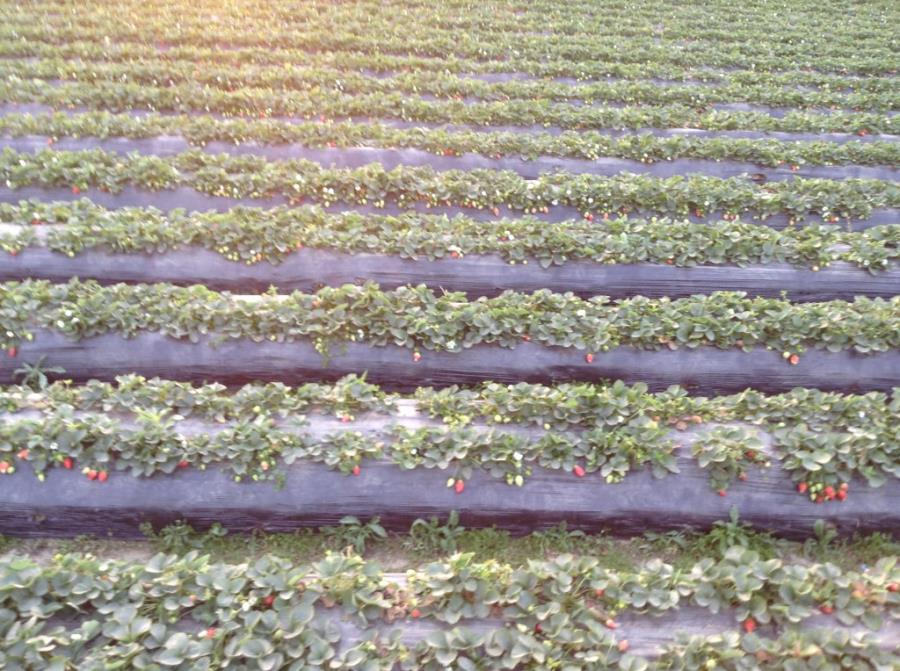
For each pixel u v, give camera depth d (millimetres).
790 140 10367
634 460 5215
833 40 14617
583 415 5441
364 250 7059
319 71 10969
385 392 6195
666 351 6293
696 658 4145
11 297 6043
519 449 5203
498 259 7152
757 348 6324
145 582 4320
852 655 4195
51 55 11156
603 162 9219
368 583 4395
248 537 5152
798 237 7680
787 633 4234
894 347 6344
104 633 4070
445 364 6168
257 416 5414
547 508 5148
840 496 5125
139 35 11961
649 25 14531
